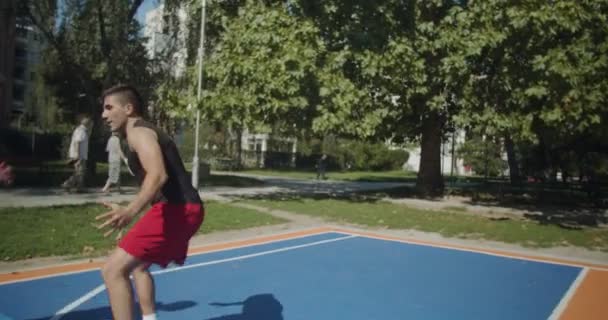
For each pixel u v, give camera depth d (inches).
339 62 638.5
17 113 2047.2
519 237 458.6
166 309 223.1
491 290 281.0
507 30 605.9
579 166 890.7
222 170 1576.0
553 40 608.1
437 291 273.4
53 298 232.7
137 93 156.5
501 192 829.2
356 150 1993.1
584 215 643.5
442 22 682.2
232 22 668.7
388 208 637.9
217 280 276.8
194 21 799.1
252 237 422.6
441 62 672.4
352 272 309.6
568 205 754.8
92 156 815.1
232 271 299.4
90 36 824.9
